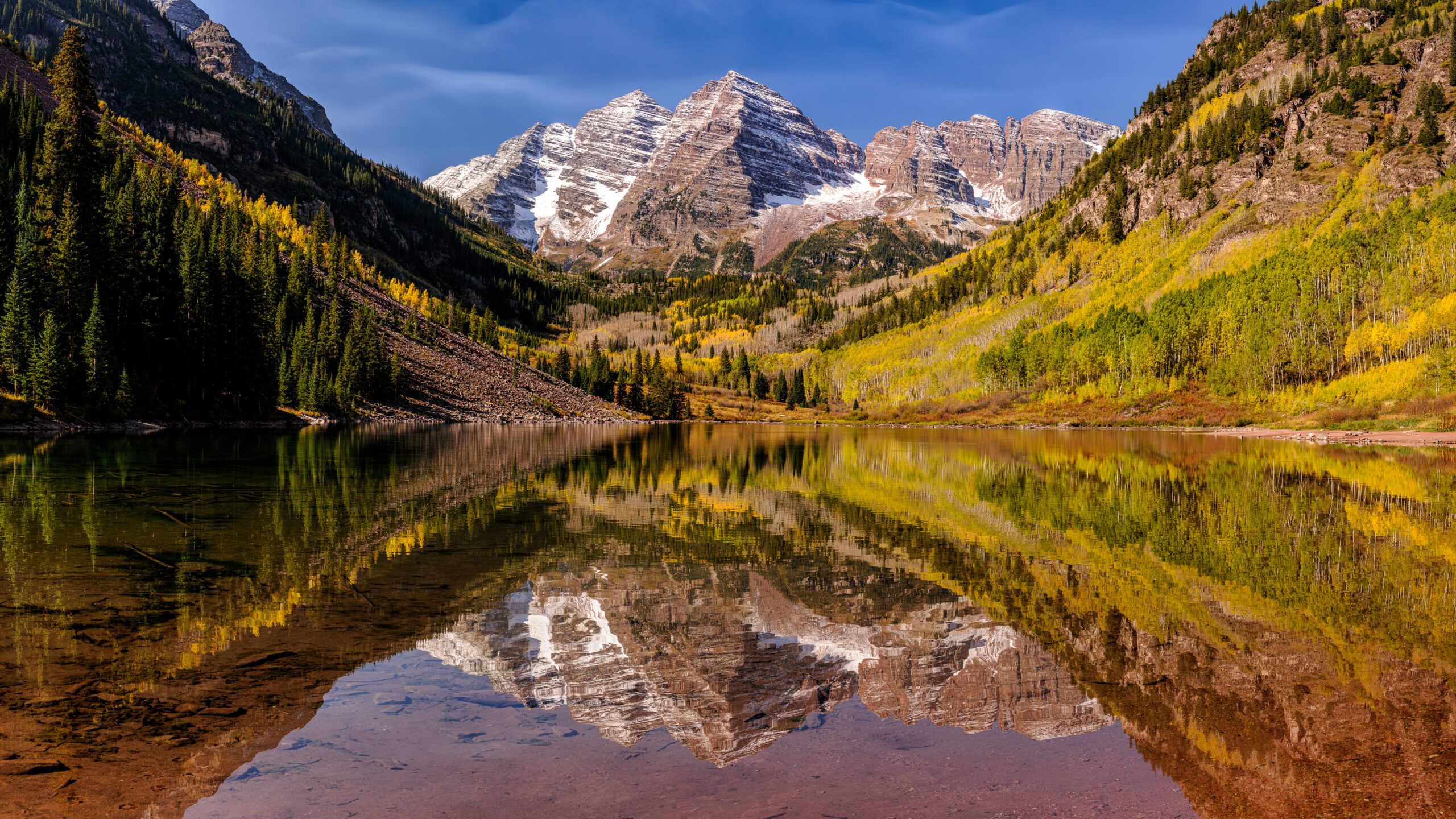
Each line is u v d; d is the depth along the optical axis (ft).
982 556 69.21
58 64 266.98
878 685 36.01
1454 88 626.23
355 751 27.40
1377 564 65.41
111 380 238.48
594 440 290.56
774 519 91.35
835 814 23.04
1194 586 57.41
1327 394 339.98
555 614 47.44
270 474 121.19
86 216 256.93
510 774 25.84
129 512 80.07
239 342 301.22
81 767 25.52
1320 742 29.76
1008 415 526.16
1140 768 27.35
